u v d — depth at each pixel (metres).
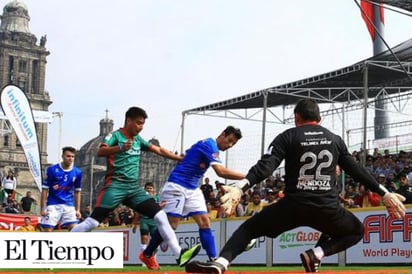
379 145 26.44
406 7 18.91
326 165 5.36
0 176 28.72
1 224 22.14
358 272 7.19
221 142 8.84
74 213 11.59
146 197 8.38
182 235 17.78
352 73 21.83
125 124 8.39
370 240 14.08
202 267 5.25
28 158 23.03
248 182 5.09
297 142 5.35
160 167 61.62
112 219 21.77
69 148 11.52
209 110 26.02
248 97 24.20
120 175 8.30
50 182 11.52
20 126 23.22
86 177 101.69
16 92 23.06
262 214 5.41
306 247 15.05
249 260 16.52
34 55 131.88
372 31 25.41
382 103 26.06
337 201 5.44
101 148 8.16
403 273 7.16
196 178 9.21
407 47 20.19
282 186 18.33
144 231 13.86
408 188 14.32
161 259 17.84
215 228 17.17
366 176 5.46
